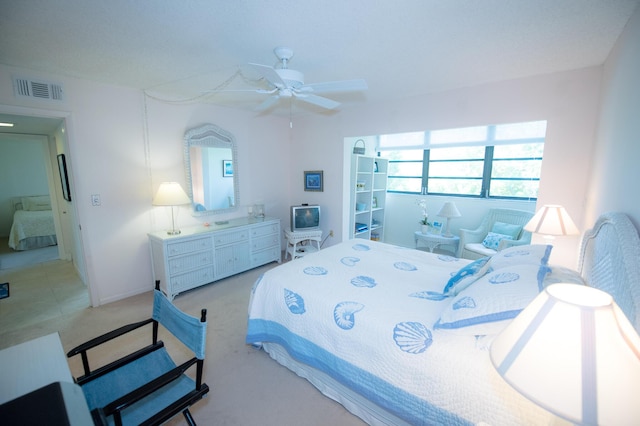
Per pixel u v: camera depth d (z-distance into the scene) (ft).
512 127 11.82
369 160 15.81
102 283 9.98
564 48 6.66
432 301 5.90
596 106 7.73
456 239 13.97
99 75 8.71
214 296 10.64
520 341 2.53
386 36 6.15
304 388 6.29
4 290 11.02
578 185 8.16
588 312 2.27
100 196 9.72
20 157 18.97
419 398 4.43
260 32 5.99
